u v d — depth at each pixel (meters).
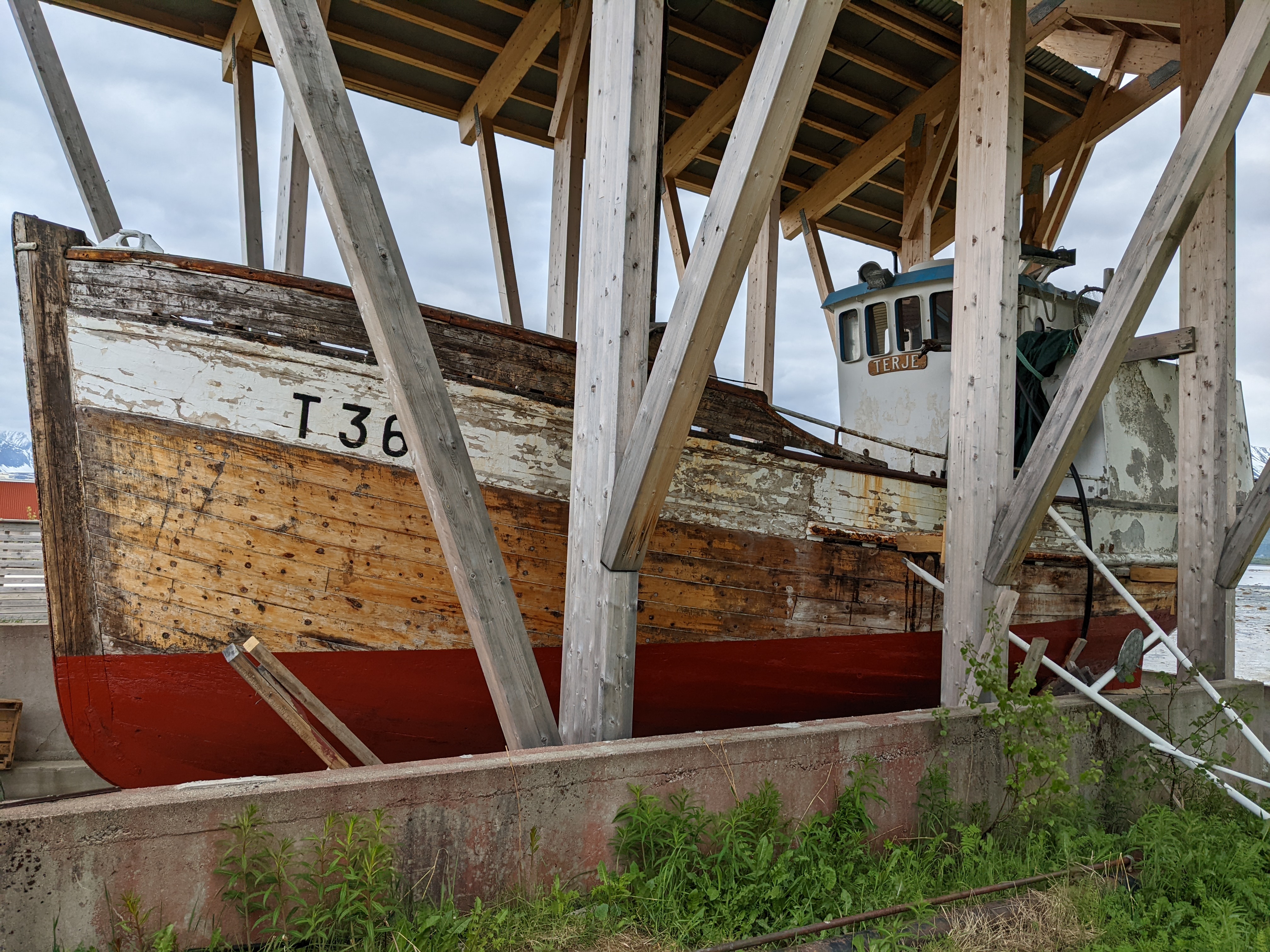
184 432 3.56
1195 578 5.75
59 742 6.37
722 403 4.66
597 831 2.85
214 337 3.60
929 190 8.80
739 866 2.84
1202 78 5.66
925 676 5.71
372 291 2.85
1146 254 3.72
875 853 3.42
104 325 3.48
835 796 3.39
